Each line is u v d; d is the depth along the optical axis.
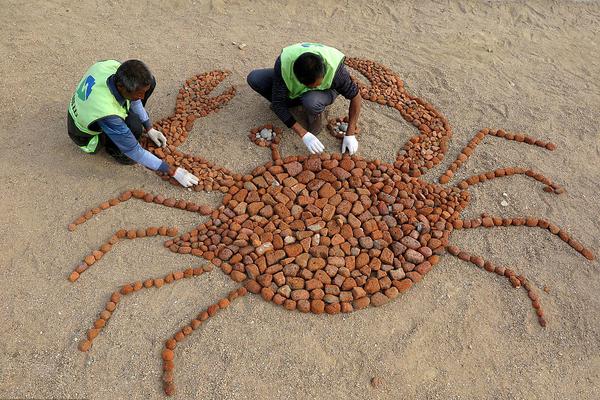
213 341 3.28
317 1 6.57
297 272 3.62
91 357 3.17
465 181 4.35
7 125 4.56
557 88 5.51
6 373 3.07
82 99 3.63
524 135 4.86
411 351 3.31
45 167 4.21
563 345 3.41
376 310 3.50
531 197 4.29
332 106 4.95
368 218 3.98
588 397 3.19
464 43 6.08
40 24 5.84
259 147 4.51
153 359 3.19
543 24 6.53
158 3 6.33
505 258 3.86
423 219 3.98
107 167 4.25
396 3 6.68
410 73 5.54
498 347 3.37
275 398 3.07
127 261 3.65
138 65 3.45
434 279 3.70
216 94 5.07
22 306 3.37
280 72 3.93
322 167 4.31
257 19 6.23
